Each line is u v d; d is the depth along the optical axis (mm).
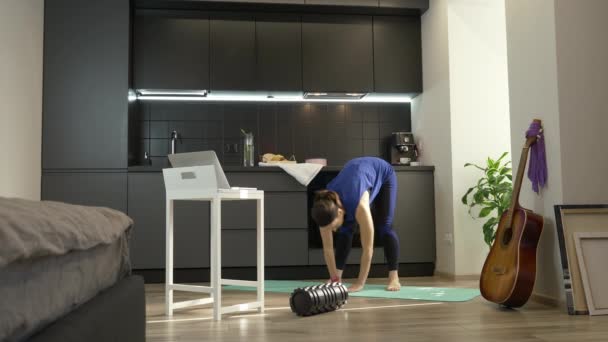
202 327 2557
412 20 5168
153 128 5098
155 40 4824
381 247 4680
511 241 3045
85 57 4516
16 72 3896
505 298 2943
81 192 4438
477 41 4562
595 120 3104
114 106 4516
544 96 3205
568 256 2916
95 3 4555
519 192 3213
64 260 1033
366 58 5074
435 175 4801
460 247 4438
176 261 4469
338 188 3592
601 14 3145
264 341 2234
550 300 3102
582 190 3066
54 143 4441
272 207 4590
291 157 5188
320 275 4672
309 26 5031
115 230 1391
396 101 5402
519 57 3449
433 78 4855
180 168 2885
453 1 4555
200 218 4512
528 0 3350
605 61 3133
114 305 1262
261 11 4961
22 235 812
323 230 3377
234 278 4590
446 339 2234
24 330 840
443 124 4629
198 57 4863
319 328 2502
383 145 5363
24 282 839
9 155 3760
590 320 2652
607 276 2922
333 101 5348
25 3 4074
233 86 4891
